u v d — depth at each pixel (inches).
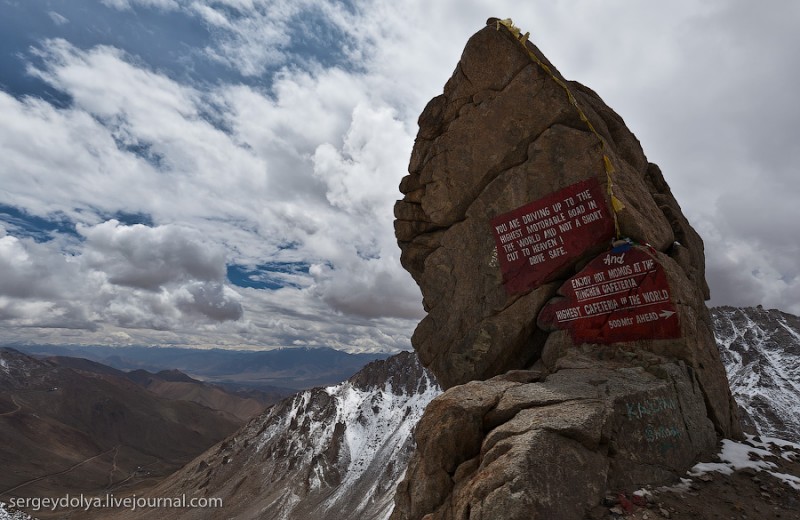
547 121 757.3
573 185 718.5
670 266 645.9
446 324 825.5
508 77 792.3
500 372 770.8
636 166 819.4
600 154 704.4
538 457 403.2
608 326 657.0
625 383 540.4
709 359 653.9
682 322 611.8
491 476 399.2
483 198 805.9
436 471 490.9
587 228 701.3
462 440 493.0
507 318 759.1
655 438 506.3
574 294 693.3
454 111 855.1
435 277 852.6
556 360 684.7
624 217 672.4
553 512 378.0
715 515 427.5
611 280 661.3
